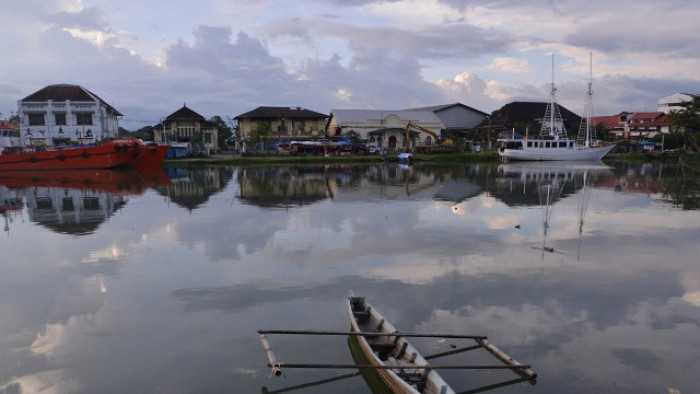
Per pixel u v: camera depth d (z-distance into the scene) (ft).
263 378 27.17
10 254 53.57
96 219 74.54
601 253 52.24
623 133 311.06
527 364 28.40
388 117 267.39
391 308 36.70
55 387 26.48
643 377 27.30
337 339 31.63
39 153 173.17
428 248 54.24
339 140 254.06
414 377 25.52
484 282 42.57
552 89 237.25
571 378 27.14
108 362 29.07
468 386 26.43
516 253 52.13
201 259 50.52
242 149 258.57
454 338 31.73
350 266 47.34
